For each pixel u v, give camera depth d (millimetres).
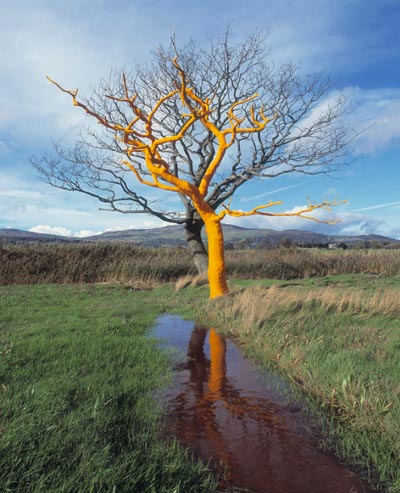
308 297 9781
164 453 3176
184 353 6500
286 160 16844
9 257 18391
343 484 2898
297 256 22672
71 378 4535
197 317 9680
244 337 7430
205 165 17047
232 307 9586
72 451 2979
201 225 17438
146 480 2738
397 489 2809
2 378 4461
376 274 20719
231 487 2846
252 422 3902
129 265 19016
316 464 3164
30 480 2613
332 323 7715
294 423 3891
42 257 18859
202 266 17047
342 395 4230
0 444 2877
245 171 16250
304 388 4727
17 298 11867
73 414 3564
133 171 12656
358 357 5285
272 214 12984
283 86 17078
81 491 2508
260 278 19469
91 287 15344
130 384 4621
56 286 15828
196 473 2930
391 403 3822
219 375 5352
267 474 3014
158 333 8023
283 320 8000
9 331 7164
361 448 3377
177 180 11641
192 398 4516
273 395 4625
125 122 17562
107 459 2881
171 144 17641
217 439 3549
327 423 3883
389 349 5691
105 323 8188
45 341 6297
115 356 5777
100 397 4047
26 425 3223
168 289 15625
